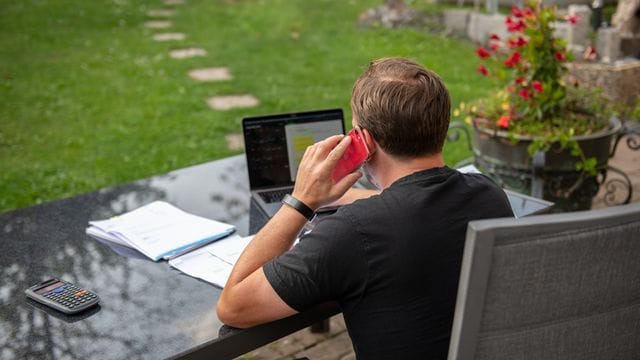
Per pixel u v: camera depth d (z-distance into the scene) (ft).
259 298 4.89
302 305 4.83
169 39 27.58
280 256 4.94
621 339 4.30
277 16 31.14
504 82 12.25
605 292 4.07
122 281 6.19
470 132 17.39
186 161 16.46
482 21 25.62
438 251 4.71
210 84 22.08
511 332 3.99
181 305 5.76
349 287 4.76
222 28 29.35
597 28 22.90
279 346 10.02
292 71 23.44
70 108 20.10
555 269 3.89
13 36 27.66
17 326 5.54
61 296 5.86
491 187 5.12
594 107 11.76
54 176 15.75
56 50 25.94
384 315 4.74
